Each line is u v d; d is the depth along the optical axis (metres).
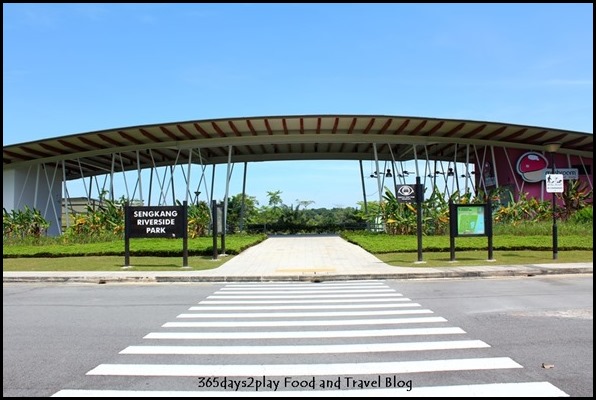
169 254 21.80
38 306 10.44
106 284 14.59
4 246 25.66
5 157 38.75
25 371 5.74
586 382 5.18
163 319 8.82
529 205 32.16
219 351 6.54
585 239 23.19
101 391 5.05
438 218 29.48
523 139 37.06
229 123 32.62
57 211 45.84
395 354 6.30
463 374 5.47
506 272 15.09
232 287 13.50
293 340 7.11
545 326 7.85
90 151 38.97
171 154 44.47
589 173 39.34
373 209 37.91
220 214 22.00
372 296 11.36
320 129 35.22
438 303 10.22
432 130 34.88
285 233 46.56
